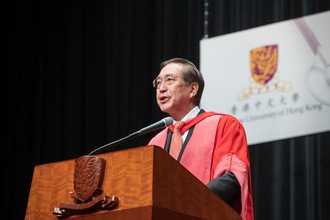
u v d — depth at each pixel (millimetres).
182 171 2318
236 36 5531
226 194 2762
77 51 7191
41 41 7422
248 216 2898
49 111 7168
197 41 6504
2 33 7566
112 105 6797
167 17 6727
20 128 7258
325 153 5508
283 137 5121
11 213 7016
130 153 2281
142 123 6590
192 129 3354
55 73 7266
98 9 7238
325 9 5867
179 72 3473
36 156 7070
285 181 5664
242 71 5434
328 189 5430
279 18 6090
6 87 7445
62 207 2322
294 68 5203
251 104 5320
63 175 2484
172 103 3430
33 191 2535
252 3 6293
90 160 2342
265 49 5371
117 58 6945
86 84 7047
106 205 2230
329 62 5070
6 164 7211
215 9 6492
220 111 5434
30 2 7570
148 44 6844
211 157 3182
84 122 6953
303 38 5223
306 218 5477
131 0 7062
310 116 5051
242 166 2959
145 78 6734
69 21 7348
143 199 2182
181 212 2266
